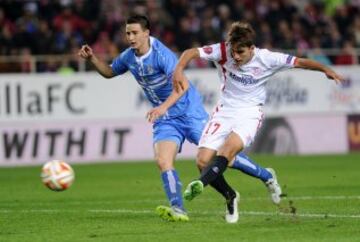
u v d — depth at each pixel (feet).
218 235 92.58
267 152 242.58
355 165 203.21
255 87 106.32
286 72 243.81
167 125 112.16
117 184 169.17
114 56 249.14
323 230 95.09
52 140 231.30
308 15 286.46
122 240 90.58
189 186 96.78
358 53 268.82
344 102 248.52
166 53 112.16
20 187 166.61
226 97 107.65
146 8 272.72
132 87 235.81
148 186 163.53
